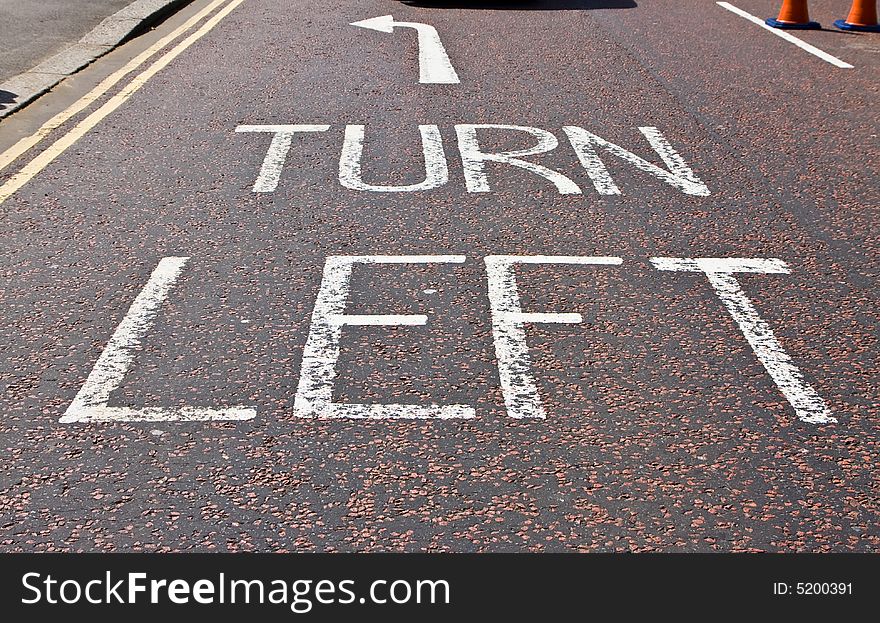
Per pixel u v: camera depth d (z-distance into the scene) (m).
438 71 10.30
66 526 3.80
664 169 7.55
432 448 4.22
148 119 8.66
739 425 4.40
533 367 4.82
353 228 6.39
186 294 5.52
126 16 12.51
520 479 4.05
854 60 11.08
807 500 3.96
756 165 7.67
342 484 4.01
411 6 13.78
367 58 10.82
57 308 5.37
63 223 6.46
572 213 6.67
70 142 8.05
